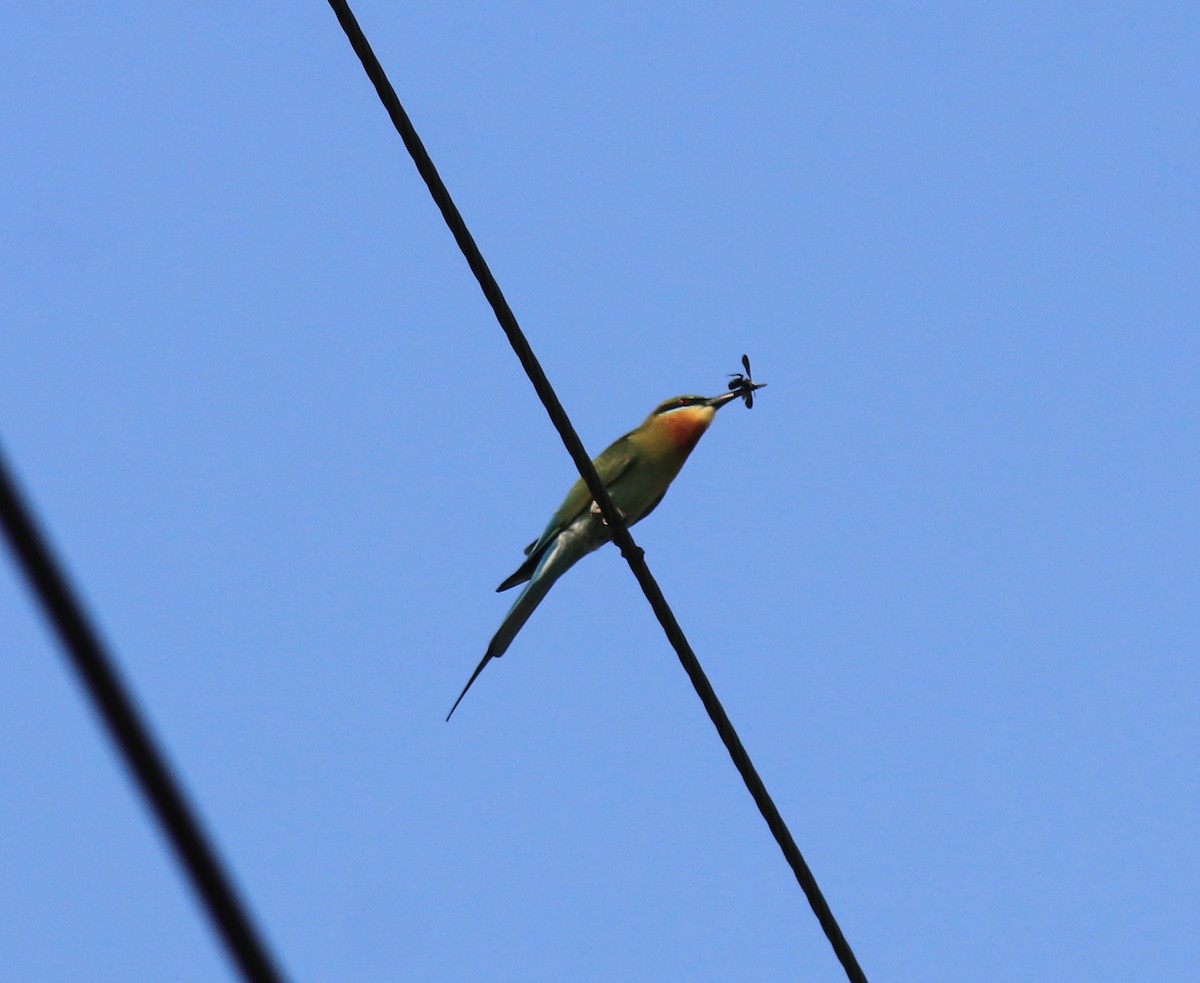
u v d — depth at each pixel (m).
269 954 6.05
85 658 5.66
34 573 5.57
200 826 5.89
